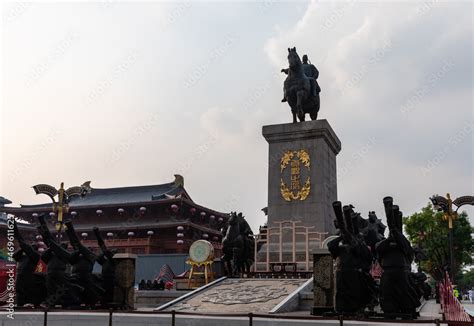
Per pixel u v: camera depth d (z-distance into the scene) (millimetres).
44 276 24172
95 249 75812
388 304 18047
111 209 83938
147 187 94188
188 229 79750
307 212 36281
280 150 38125
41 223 23641
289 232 35750
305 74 41312
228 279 29422
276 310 21375
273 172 37906
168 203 80438
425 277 32281
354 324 16344
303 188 36750
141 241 79625
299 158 37438
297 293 24078
